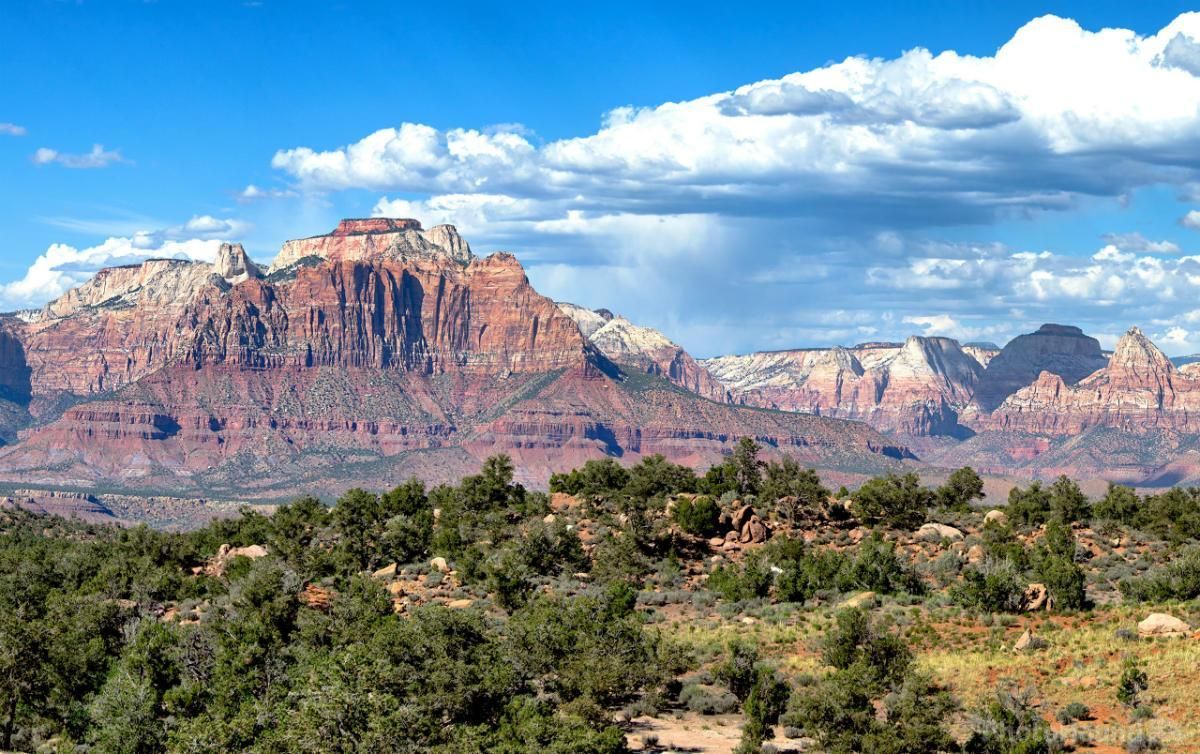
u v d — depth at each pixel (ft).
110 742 258.98
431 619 270.26
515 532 467.52
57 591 413.18
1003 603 336.29
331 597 382.63
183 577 441.68
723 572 407.23
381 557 459.32
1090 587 384.47
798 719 249.55
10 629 293.43
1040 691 265.95
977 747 234.38
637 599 383.24
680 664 291.38
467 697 244.01
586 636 284.61
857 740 232.94
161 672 297.53
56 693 293.23
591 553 448.65
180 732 241.96
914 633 318.65
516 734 228.02
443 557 453.58
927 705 241.76
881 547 403.75
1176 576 361.51
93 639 325.42
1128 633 295.07
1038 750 229.45
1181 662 269.85
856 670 261.44
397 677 242.17
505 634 288.10
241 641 309.01
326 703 221.46
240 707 264.31
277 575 355.97
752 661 280.92
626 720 270.87
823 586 382.83
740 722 271.69
